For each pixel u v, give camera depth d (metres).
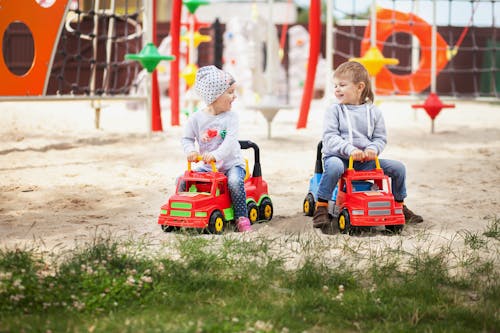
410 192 6.63
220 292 3.57
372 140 5.39
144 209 5.81
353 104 5.44
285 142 10.14
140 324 3.03
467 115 15.48
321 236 4.88
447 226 5.26
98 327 3.00
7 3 8.24
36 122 12.08
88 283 3.47
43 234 4.90
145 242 4.63
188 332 2.93
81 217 5.48
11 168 7.74
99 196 6.34
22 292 3.32
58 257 4.06
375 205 4.93
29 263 3.85
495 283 3.80
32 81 8.63
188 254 4.12
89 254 3.95
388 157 8.91
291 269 4.01
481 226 5.26
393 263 4.05
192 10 13.61
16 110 13.30
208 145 5.32
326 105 12.17
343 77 5.38
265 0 36.09
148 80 10.29
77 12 9.91
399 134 11.48
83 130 11.46
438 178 7.39
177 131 11.37
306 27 22.36
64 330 2.96
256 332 3.00
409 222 5.35
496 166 8.20
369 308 3.37
